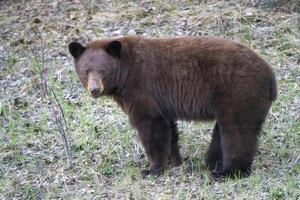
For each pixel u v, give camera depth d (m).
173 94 11.90
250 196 10.98
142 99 11.86
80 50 11.99
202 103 11.71
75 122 14.29
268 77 11.44
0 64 16.83
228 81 11.41
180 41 11.99
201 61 11.66
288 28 16.72
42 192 12.02
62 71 16.05
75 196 11.71
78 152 13.25
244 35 16.62
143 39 12.07
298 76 15.14
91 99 15.01
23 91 15.60
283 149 12.66
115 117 14.31
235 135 11.42
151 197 11.30
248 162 11.56
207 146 13.14
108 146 13.31
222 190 11.24
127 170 12.30
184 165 12.35
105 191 11.73
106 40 12.08
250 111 11.34
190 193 11.26
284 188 10.99
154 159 12.05
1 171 12.88
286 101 14.30
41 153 13.38
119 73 11.86
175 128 12.41
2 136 14.12
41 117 14.58
